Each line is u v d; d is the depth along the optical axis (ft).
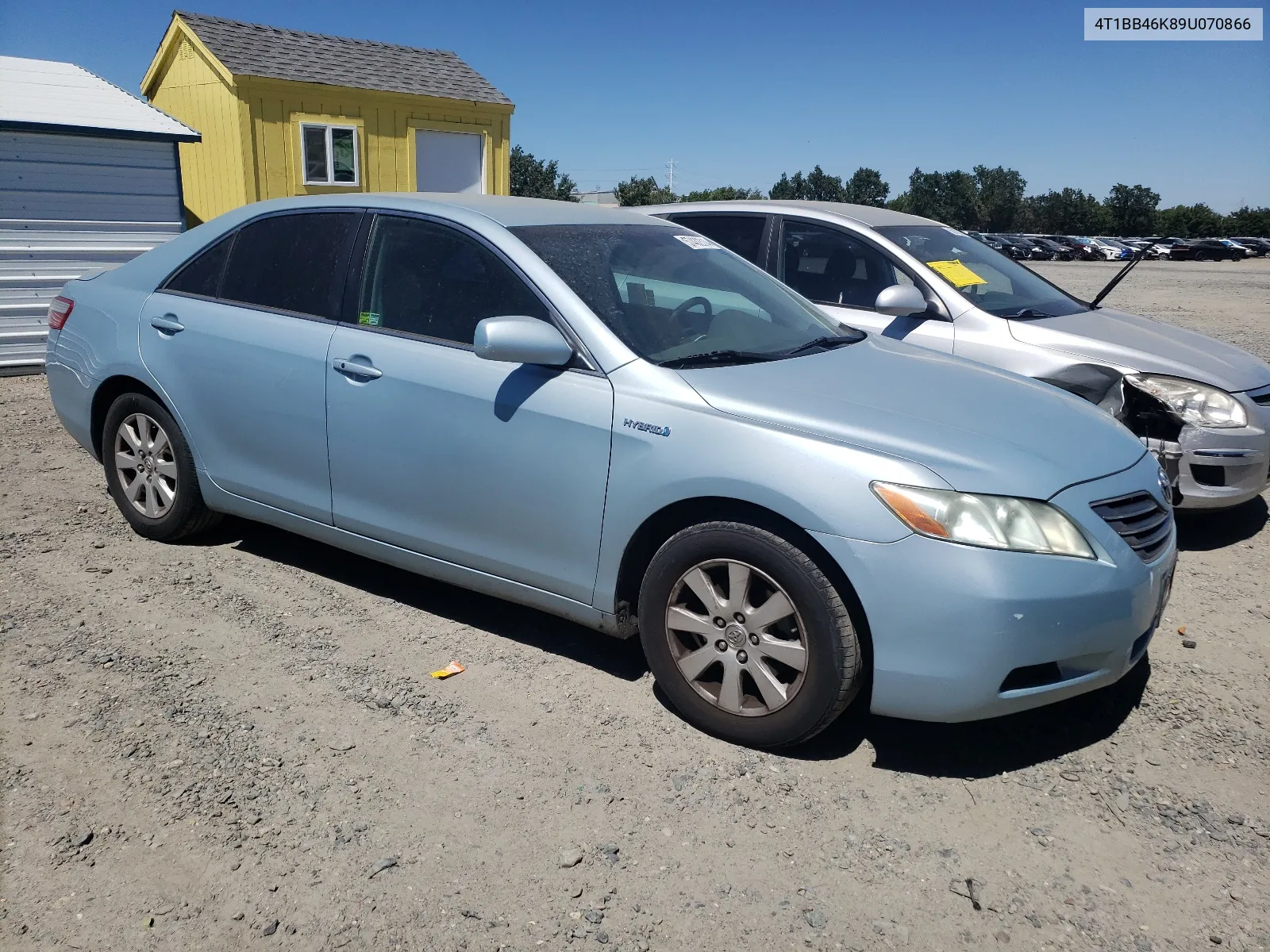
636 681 11.55
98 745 9.71
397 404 11.78
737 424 9.86
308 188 48.08
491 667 11.69
